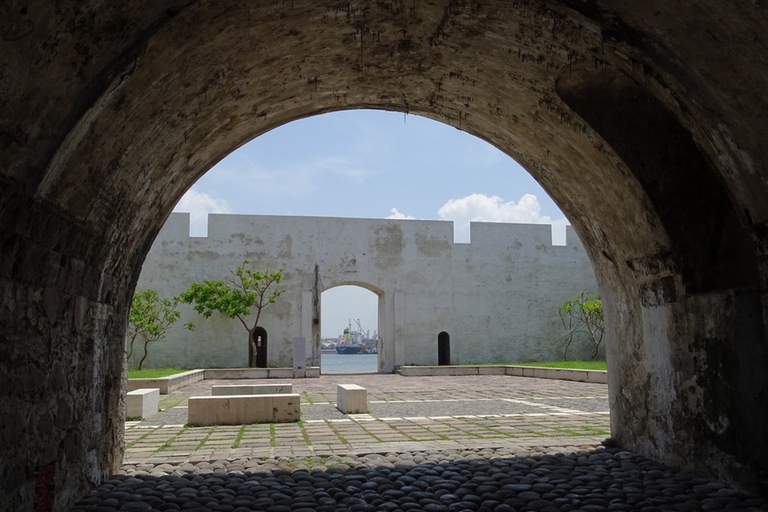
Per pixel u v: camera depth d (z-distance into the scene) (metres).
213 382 23.64
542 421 11.62
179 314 28.17
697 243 6.76
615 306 8.37
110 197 5.61
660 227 6.86
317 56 6.63
